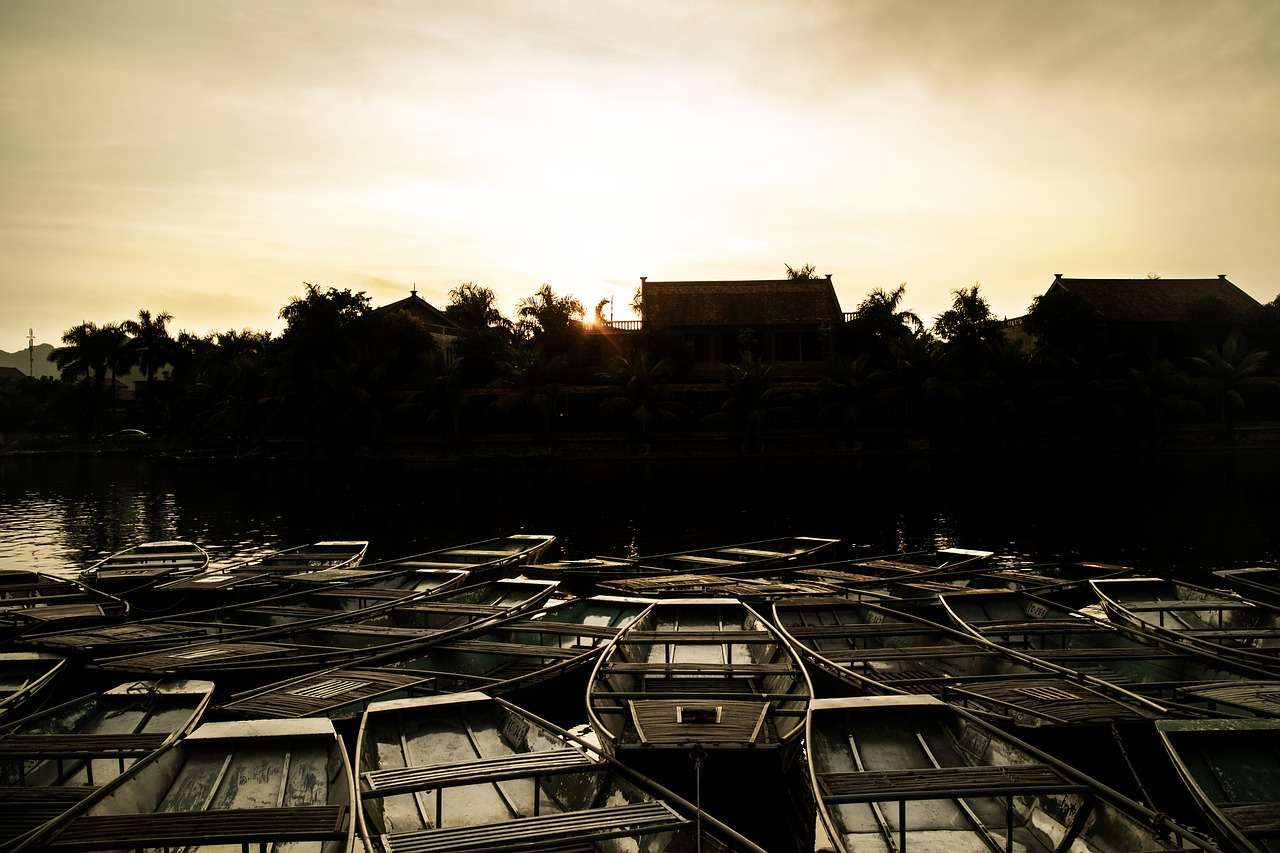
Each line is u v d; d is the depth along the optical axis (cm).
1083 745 916
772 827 851
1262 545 2442
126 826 699
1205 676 1142
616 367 5331
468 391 5484
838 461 4991
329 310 5666
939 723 945
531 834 694
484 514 3222
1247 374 5334
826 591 1627
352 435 5647
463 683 1141
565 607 1462
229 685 1152
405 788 750
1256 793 800
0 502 3775
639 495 3684
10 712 1034
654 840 742
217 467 5541
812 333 5934
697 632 1270
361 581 1745
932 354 5262
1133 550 2394
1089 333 5503
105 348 7331
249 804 816
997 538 2605
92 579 1823
